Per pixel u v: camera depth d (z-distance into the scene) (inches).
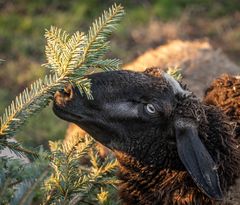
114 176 358.6
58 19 818.8
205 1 896.9
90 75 355.3
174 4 882.8
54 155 310.0
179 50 571.5
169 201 365.7
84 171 345.1
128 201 373.4
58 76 298.5
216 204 367.9
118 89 349.7
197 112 349.4
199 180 338.3
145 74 356.5
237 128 382.6
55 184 310.5
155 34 797.2
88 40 298.8
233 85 404.5
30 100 296.8
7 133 293.3
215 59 557.6
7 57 749.9
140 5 879.7
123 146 358.9
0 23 813.9
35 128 599.5
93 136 358.9
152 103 349.7
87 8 849.5
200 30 837.8
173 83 354.9
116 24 300.5
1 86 690.8
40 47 754.8
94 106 348.2
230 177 361.1
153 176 365.4
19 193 280.7
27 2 856.9
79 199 329.7
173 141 355.6
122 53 753.6
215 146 354.6
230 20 866.8
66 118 348.8
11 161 325.1
